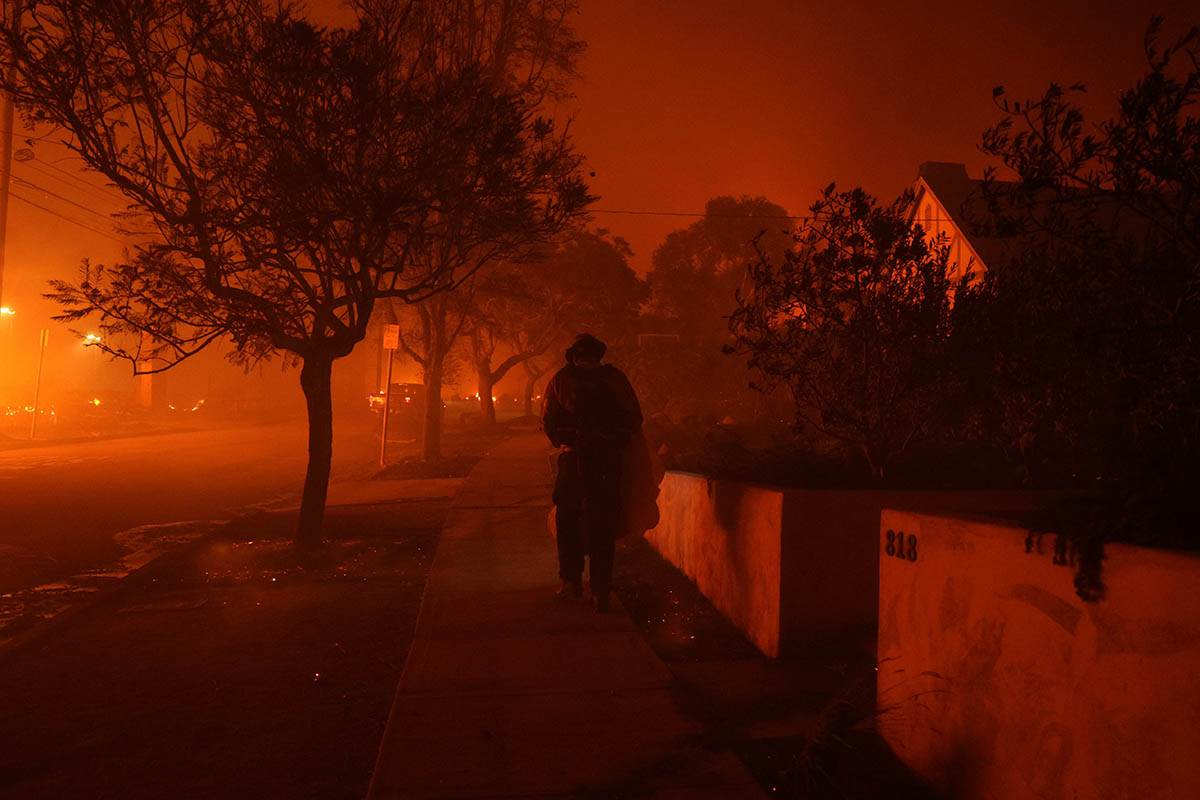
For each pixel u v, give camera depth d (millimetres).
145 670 6355
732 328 7465
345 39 8836
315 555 10039
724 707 5223
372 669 6273
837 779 4180
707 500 7867
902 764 4266
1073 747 3084
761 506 6363
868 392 7285
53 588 9875
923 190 21406
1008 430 7184
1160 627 2725
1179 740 2641
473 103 9789
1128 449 4523
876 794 4055
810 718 5020
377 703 5594
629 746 4535
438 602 7590
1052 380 5883
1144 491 3154
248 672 6266
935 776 3975
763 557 6293
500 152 9477
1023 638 3377
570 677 5598
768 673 5770
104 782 4520
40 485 19578
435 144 9320
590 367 7352
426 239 10391
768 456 8508
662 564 9453
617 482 7164
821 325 7270
